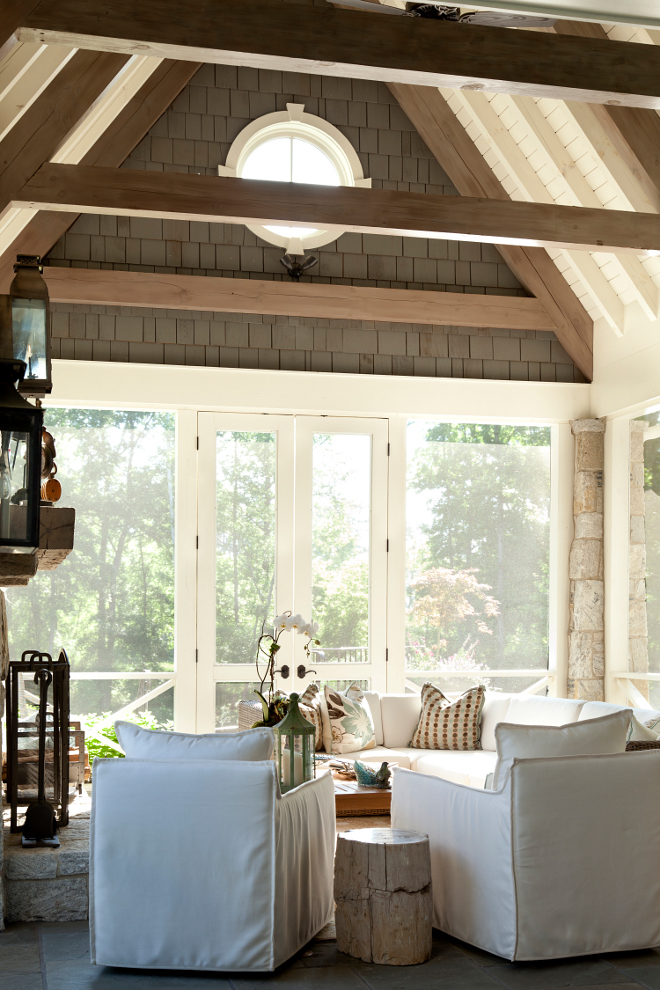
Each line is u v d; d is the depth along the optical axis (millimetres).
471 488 7453
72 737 5031
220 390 6949
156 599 6914
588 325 7504
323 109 7207
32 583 6773
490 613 7422
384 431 7293
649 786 3465
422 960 3342
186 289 6832
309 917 3568
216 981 3188
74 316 6773
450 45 3617
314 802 3691
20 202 4441
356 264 7242
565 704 5727
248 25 3414
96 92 4539
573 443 7551
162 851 3250
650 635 6879
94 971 3277
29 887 3799
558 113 6301
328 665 7105
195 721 6891
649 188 4855
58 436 6832
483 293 7457
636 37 5160
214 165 6953
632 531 7156
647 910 3424
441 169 7363
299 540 7121
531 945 3285
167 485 6965
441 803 3658
